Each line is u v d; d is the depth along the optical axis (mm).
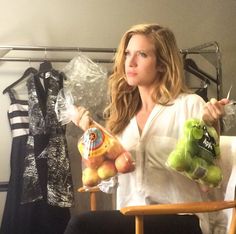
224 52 2674
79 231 1226
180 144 1217
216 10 2652
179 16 2582
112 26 2461
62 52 2377
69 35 2396
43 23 2354
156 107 1380
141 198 1344
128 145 1376
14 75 2314
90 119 1312
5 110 2299
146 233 1247
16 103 2162
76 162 2314
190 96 1366
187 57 2598
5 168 2305
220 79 2285
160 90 1387
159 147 1337
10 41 2305
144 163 1353
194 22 2611
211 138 1234
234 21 2688
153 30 1381
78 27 2410
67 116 1371
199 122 1229
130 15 2492
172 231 1270
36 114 2055
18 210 2092
